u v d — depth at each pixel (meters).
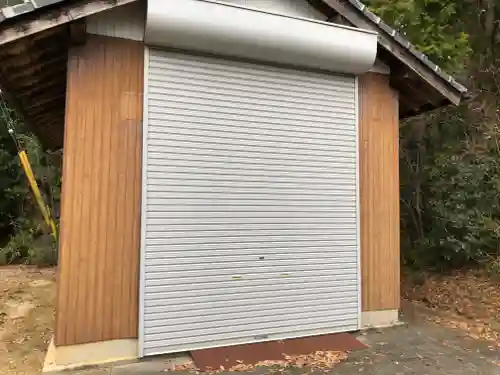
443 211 7.72
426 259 8.39
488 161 7.78
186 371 3.93
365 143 5.48
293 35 4.66
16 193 12.59
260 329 4.68
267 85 4.91
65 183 4.03
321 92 5.20
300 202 4.99
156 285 4.24
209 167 4.55
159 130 4.36
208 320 4.44
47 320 6.11
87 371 3.90
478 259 7.77
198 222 4.46
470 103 8.73
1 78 4.56
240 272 4.62
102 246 4.12
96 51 4.23
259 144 4.82
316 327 4.96
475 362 4.29
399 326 5.42
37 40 3.98
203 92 4.59
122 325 4.14
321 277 5.04
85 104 4.16
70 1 3.72
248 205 4.71
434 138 8.82
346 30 4.91
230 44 4.50
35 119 6.70
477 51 9.27
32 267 10.93
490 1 9.10
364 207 5.41
